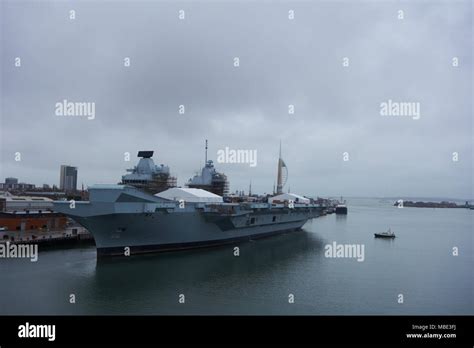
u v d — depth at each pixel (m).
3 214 51.72
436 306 27.75
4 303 26.77
